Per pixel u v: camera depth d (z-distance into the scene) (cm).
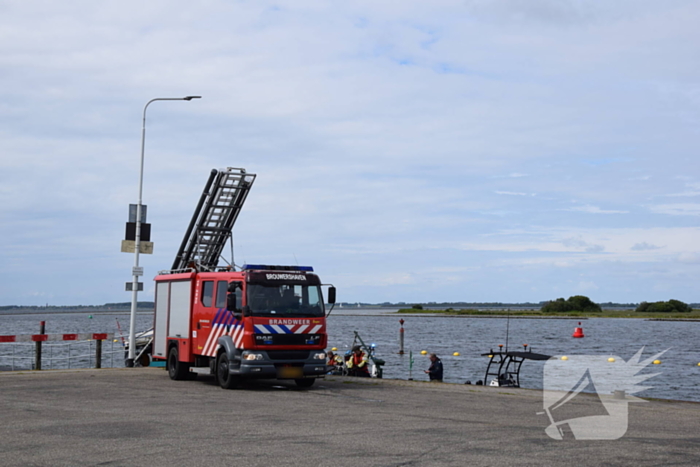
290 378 1698
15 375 2050
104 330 9425
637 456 835
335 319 16700
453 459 813
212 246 2489
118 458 820
